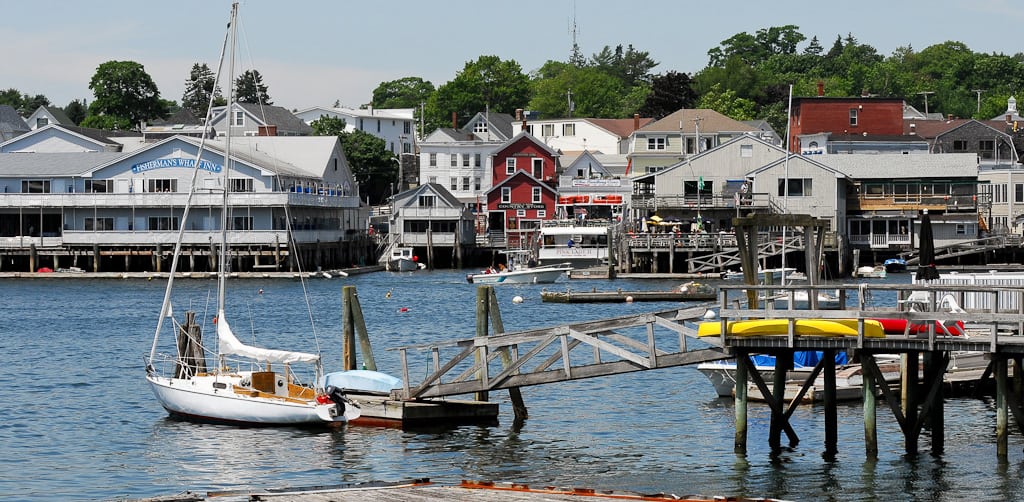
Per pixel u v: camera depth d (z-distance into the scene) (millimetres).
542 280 126812
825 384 41750
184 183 139750
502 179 176125
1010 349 36969
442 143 194250
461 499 30578
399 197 175000
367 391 49125
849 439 44188
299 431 46906
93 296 111375
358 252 159750
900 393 46500
